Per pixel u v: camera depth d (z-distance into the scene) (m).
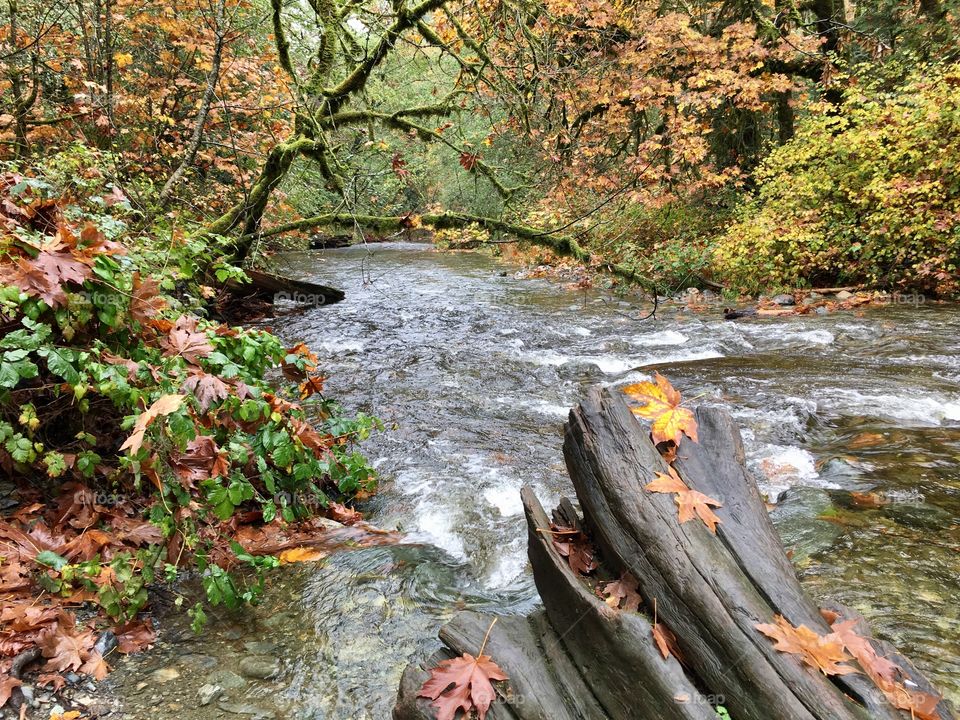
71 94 7.50
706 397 5.04
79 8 7.22
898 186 8.30
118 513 2.65
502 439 4.36
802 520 2.91
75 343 2.57
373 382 5.70
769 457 3.82
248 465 2.97
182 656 2.10
